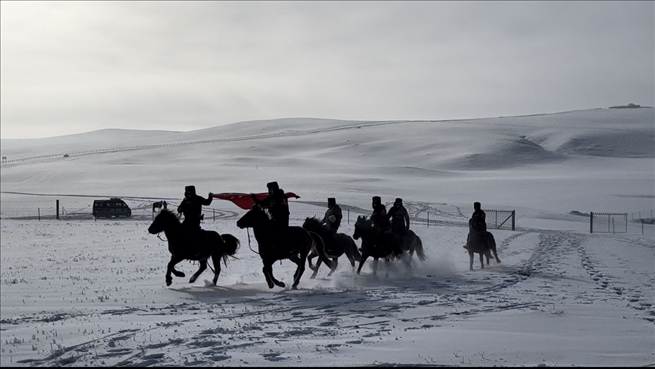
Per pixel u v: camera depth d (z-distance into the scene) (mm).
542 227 55969
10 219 63812
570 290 15617
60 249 31094
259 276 19891
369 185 96312
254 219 16156
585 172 118250
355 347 8773
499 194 85125
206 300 14352
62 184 114438
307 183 98250
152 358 8305
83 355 8562
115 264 23484
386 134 191250
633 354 8336
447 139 170875
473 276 19062
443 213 67062
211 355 8328
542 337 9477
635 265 22203
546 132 187625
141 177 116938
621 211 70625
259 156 163125
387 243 18734
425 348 8695
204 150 173000
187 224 16906
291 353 8438
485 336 9547
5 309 13195
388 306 13078
